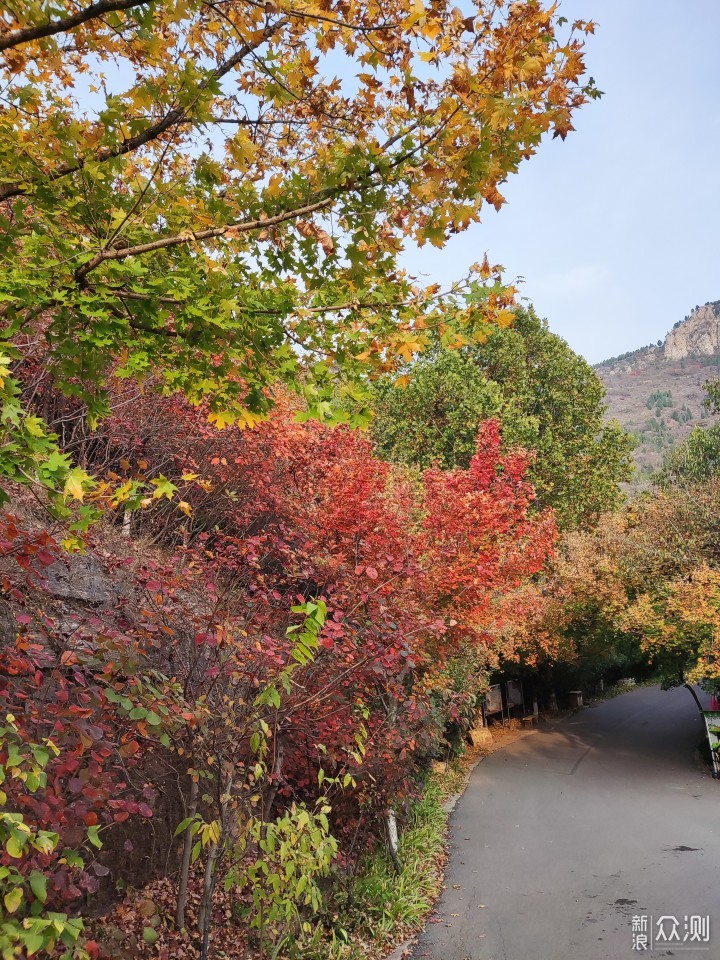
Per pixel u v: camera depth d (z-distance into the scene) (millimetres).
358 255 3598
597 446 28906
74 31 3574
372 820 8258
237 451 9641
